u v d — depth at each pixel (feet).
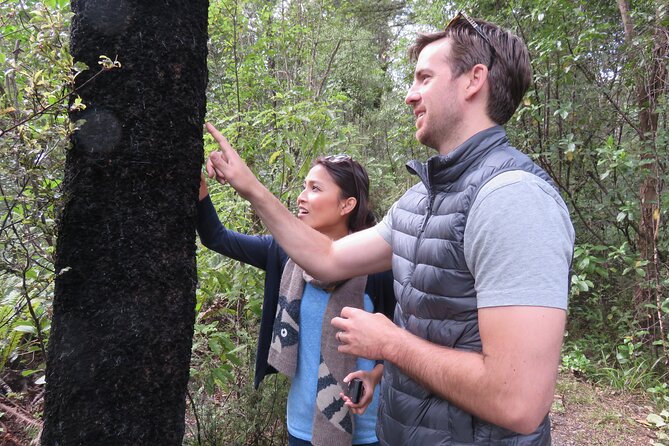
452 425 3.14
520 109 13.48
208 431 6.87
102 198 3.18
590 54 13.60
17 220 3.34
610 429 9.90
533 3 13.37
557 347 2.75
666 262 12.45
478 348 3.09
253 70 11.03
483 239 2.91
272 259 5.60
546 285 2.74
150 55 3.24
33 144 3.00
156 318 3.30
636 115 13.71
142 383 3.26
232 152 4.53
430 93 3.49
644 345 12.78
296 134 8.06
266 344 5.61
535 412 2.71
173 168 3.35
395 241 3.95
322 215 5.49
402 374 3.51
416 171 3.61
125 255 3.20
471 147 3.28
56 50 2.91
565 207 3.02
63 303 3.21
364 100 24.82
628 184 12.92
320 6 17.25
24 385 7.22
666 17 11.49
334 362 4.91
